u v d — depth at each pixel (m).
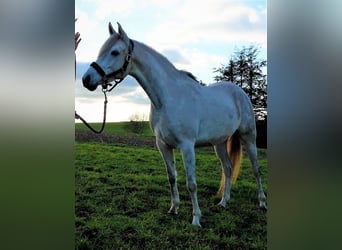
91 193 3.49
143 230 2.80
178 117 2.55
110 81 2.55
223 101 2.91
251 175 4.14
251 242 2.71
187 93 2.65
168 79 2.60
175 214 2.91
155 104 2.58
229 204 3.28
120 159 4.24
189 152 2.57
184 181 3.85
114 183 3.73
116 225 2.93
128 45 2.51
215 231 2.80
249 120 3.19
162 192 3.58
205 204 3.26
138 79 2.59
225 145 3.21
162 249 2.59
